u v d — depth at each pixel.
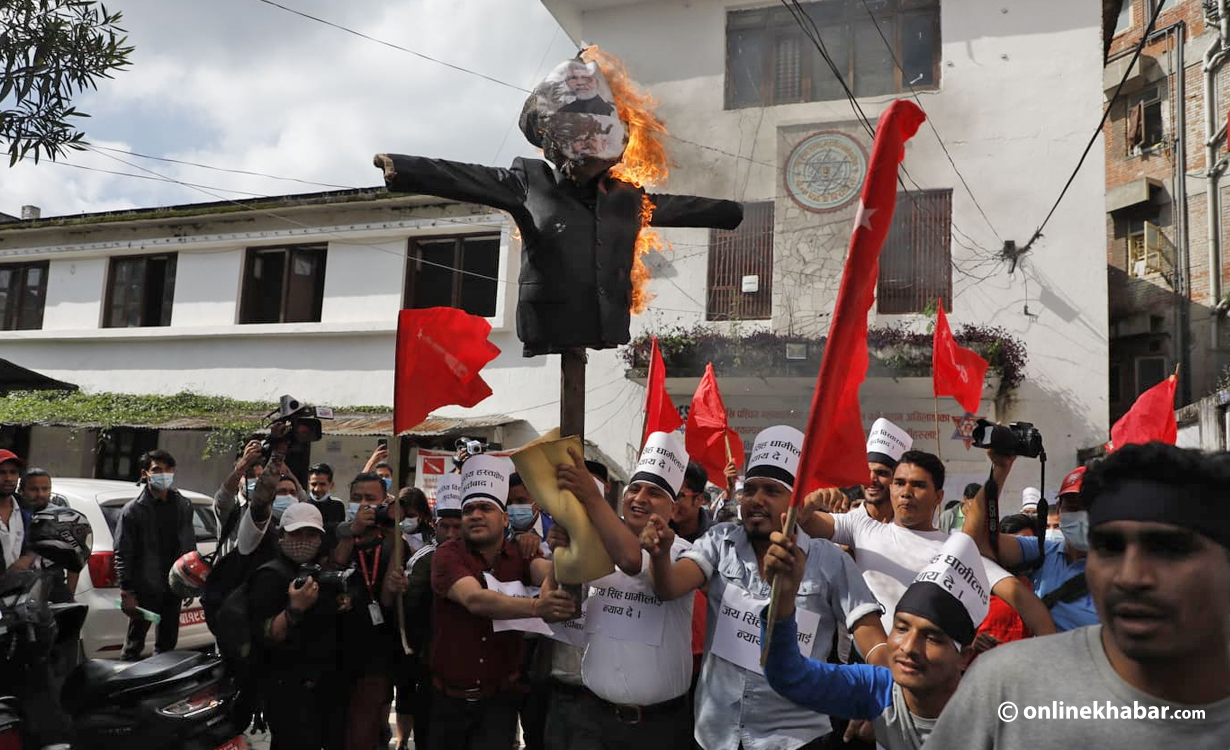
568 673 4.30
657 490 3.97
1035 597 3.44
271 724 4.83
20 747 4.27
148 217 17.14
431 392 4.59
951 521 7.60
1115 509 1.52
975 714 1.63
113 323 18.06
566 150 3.45
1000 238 14.29
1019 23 14.64
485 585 4.36
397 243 16.06
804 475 2.48
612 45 16.27
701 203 3.91
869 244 2.27
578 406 3.55
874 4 15.43
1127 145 19.50
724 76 15.73
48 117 5.16
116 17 5.29
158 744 4.03
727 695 3.58
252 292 17.08
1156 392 4.86
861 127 15.02
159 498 7.52
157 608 7.41
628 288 3.56
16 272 18.98
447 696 4.41
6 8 5.05
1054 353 13.85
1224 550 1.48
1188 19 18.52
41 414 16.50
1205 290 17.77
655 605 3.95
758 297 15.07
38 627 4.73
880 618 3.61
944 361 5.99
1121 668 1.54
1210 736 1.44
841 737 4.06
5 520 6.50
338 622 4.93
